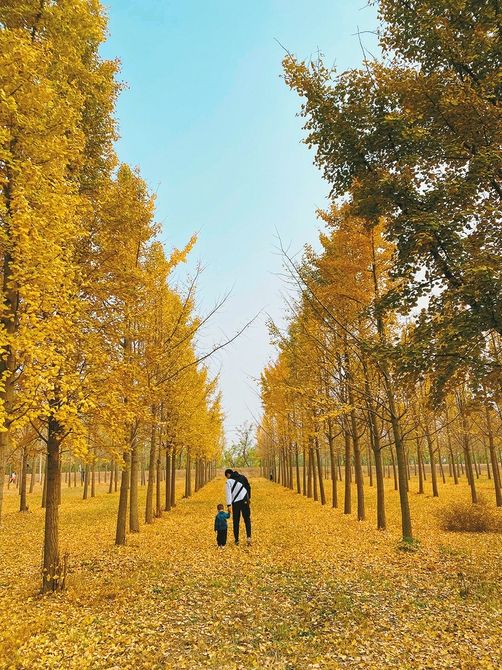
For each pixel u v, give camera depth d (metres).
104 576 8.19
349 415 14.77
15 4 6.52
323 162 8.67
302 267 13.73
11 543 12.30
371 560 9.02
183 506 23.47
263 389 24.03
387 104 8.02
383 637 5.12
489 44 7.09
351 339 11.71
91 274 7.99
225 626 5.66
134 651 4.89
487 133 7.41
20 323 5.45
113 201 8.48
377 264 11.95
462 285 6.88
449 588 6.95
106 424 7.41
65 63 6.93
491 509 13.82
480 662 4.36
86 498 27.98
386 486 33.72
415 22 7.57
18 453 21.55
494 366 7.14
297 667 4.48
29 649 4.85
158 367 10.41
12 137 5.35
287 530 13.27
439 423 22.45
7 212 5.50
